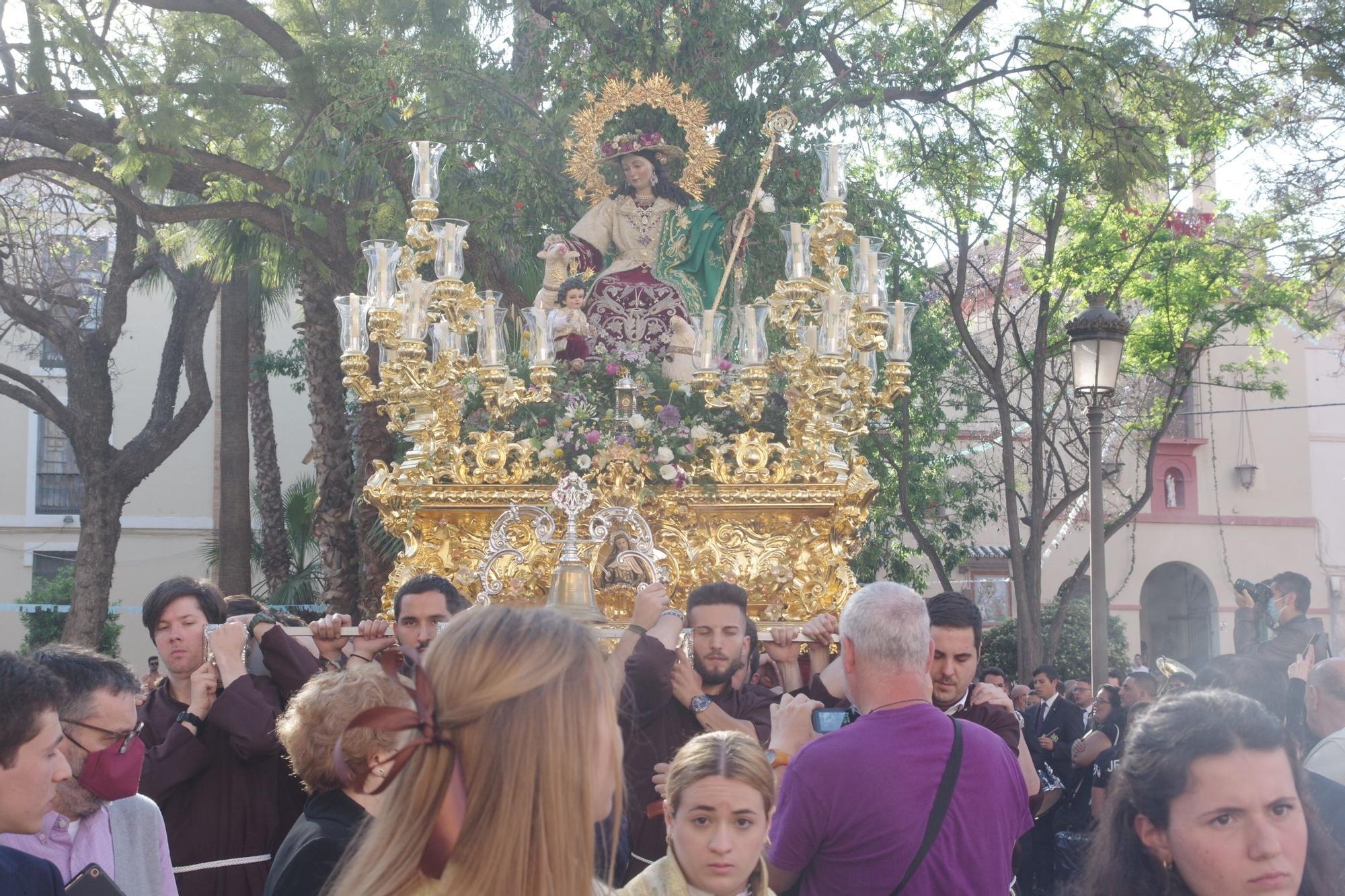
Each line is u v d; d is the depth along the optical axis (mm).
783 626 7207
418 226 8102
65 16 12852
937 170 16328
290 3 14727
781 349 10359
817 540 8125
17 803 3205
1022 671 16812
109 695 4062
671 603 8008
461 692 2107
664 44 12875
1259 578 28781
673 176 10539
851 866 3883
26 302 18375
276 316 29406
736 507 8047
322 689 3838
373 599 13734
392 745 3510
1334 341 29500
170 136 13078
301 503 24797
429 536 8133
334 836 3627
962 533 20406
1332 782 4398
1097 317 11047
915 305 8484
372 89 13047
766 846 4148
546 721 2076
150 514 28531
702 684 5605
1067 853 8148
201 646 5500
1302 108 16750
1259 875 2621
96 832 4117
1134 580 28328
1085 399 11305
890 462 17859
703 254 9906
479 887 2018
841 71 14992
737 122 13016
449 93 13258
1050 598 27812
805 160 13023
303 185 13977
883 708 4082
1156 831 2764
